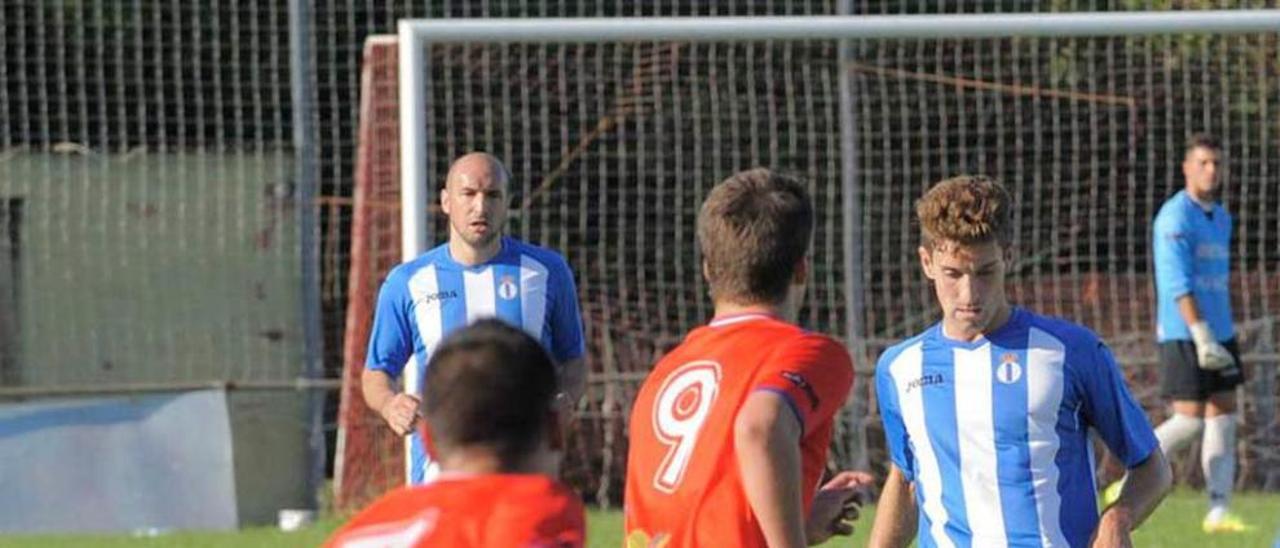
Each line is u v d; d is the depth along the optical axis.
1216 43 38.84
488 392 8.30
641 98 38.94
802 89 39.88
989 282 14.26
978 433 14.50
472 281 21.17
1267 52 38.44
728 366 11.36
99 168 37.78
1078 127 39.69
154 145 39.91
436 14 41.28
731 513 11.13
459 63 39.06
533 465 8.46
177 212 38.00
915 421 14.78
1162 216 30.33
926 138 38.75
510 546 8.17
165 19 40.00
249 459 33.44
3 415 32.38
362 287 34.66
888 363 14.98
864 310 39.28
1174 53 39.16
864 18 29.47
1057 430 14.41
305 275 34.62
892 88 40.25
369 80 35.03
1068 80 39.59
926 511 14.89
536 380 8.38
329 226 39.03
